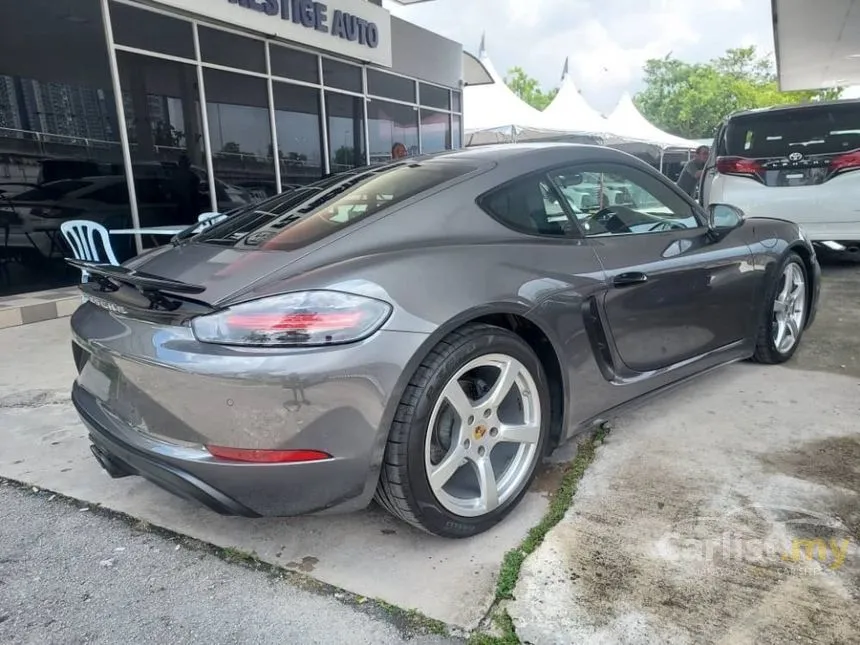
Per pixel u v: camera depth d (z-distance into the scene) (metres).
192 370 1.77
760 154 5.94
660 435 2.83
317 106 9.73
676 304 2.82
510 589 1.86
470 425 2.07
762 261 3.37
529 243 2.32
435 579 1.94
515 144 2.82
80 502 2.48
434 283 1.97
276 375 1.72
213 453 1.81
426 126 12.91
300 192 2.67
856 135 5.59
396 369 1.82
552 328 2.25
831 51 16.27
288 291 1.83
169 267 2.18
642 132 21.00
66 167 6.46
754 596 1.79
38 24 6.09
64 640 1.74
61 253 6.55
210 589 1.94
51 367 4.18
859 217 5.57
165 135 7.37
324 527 2.25
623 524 2.16
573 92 19.56
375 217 2.13
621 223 2.75
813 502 2.24
